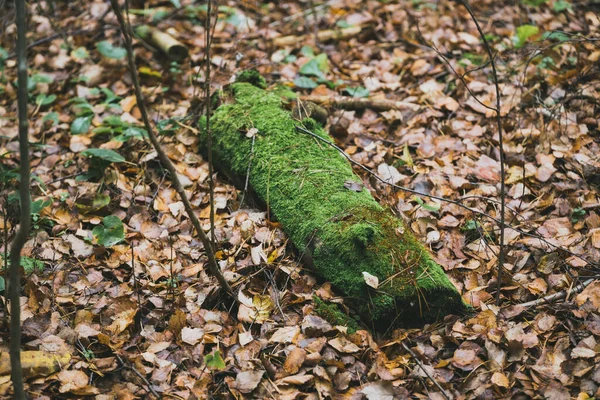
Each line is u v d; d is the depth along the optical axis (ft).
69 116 9.70
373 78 10.14
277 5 12.08
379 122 9.30
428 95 9.67
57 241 7.90
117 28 11.18
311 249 7.31
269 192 7.86
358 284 6.95
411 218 7.98
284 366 6.65
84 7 11.96
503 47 10.48
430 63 10.41
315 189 7.61
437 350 6.78
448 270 7.48
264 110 8.57
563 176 8.45
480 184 8.38
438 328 6.91
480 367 6.64
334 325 6.95
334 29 11.32
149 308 7.25
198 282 7.41
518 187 8.32
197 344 6.88
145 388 6.57
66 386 6.50
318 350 6.75
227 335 7.00
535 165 8.66
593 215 7.85
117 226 7.87
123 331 7.00
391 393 6.45
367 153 8.84
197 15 11.55
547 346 6.80
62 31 11.23
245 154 8.25
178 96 10.06
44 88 10.18
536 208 8.11
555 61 9.91
